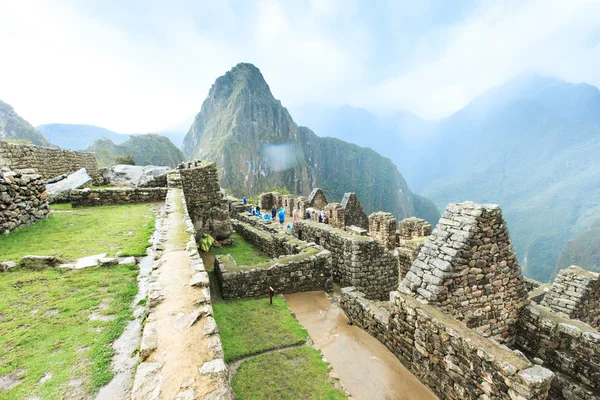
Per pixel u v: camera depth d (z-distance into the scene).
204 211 16.28
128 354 3.73
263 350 6.45
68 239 7.95
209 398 2.75
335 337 7.61
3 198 7.98
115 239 8.02
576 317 9.34
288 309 8.49
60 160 17.58
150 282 5.11
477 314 6.35
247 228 17.48
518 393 4.09
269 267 9.80
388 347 6.96
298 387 5.38
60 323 4.27
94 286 5.38
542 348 6.37
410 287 6.49
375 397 5.51
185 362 3.27
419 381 5.90
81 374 3.38
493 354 4.49
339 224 20.72
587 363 5.58
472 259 6.16
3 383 3.21
